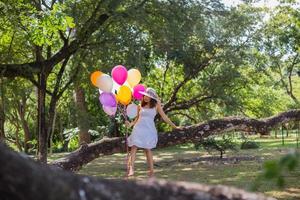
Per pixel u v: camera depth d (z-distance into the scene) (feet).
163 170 53.88
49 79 75.41
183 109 83.82
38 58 56.13
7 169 4.25
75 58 58.70
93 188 4.49
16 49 58.44
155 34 56.49
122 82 28.58
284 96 144.05
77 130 97.19
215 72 78.07
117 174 51.60
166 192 4.81
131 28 55.47
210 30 69.82
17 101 96.48
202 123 27.94
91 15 53.67
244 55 79.05
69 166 26.55
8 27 42.60
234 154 71.15
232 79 77.36
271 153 70.85
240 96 87.56
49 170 4.56
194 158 68.03
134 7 52.39
